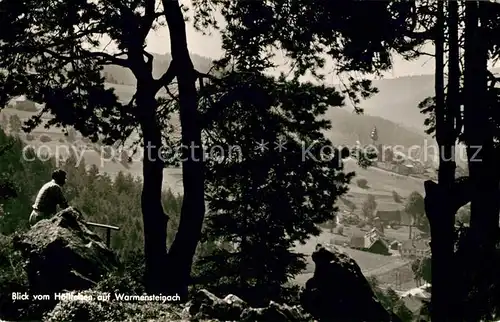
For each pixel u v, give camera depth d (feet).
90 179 258.57
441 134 44.52
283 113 64.39
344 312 39.55
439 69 45.24
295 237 69.15
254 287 62.75
